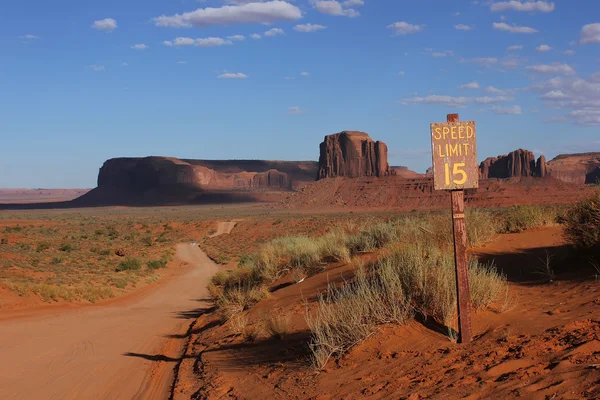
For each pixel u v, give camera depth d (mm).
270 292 16781
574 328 6035
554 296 7875
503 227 15234
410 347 6957
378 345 7250
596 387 4324
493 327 6953
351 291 9305
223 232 119125
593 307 6742
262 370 8281
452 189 6730
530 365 5309
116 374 10359
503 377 5160
